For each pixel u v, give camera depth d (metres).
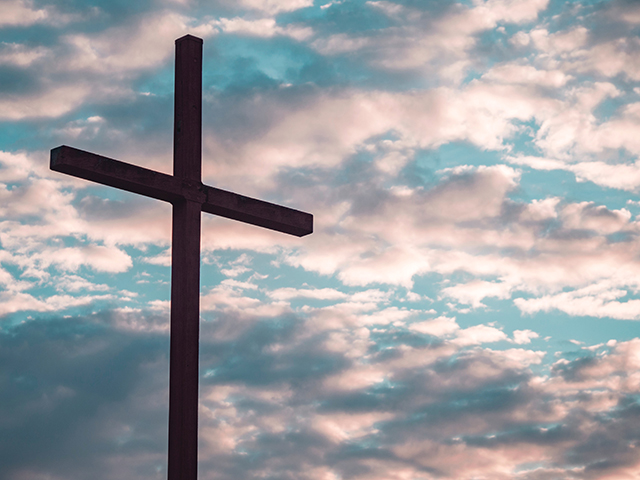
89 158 11.55
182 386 11.64
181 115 12.41
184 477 11.47
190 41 12.66
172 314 11.92
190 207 12.18
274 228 13.23
